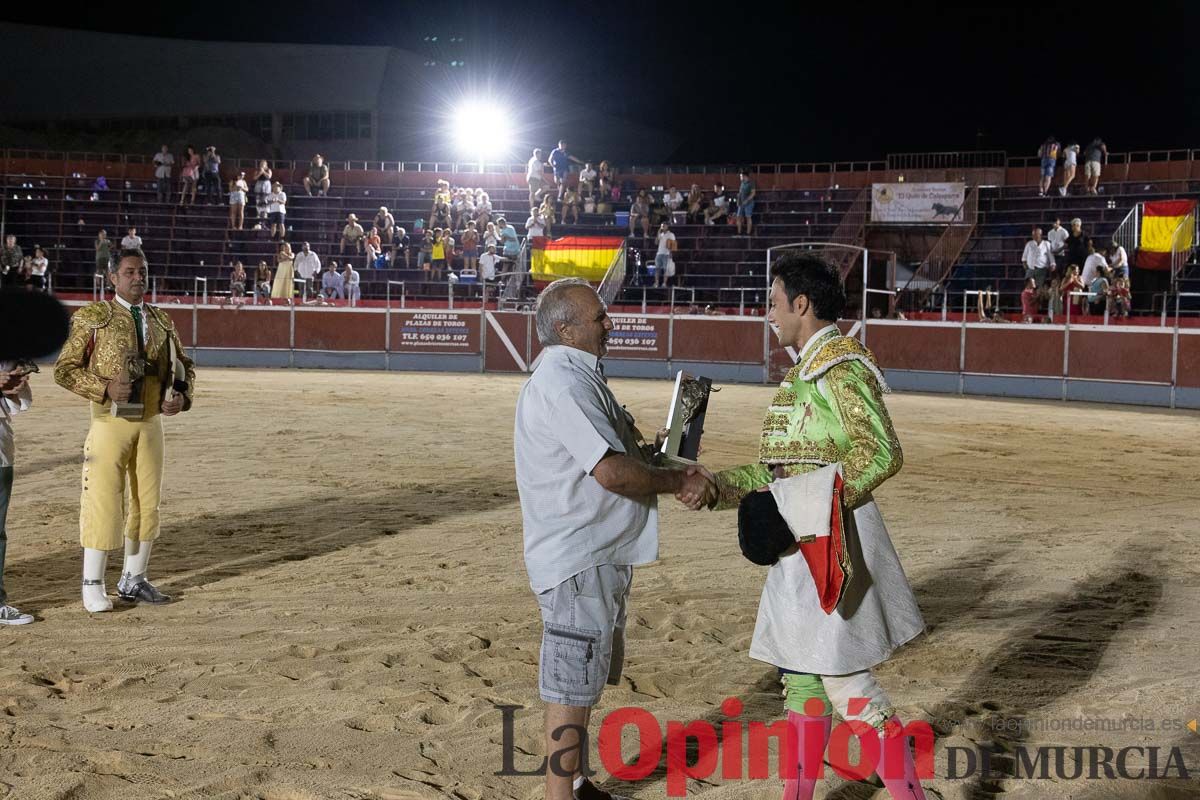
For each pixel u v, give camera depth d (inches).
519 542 308.0
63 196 1288.1
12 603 239.6
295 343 1074.1
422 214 1306.6
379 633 220.7
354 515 342.6
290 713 175.3
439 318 1063.0
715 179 1299.2
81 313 231.3
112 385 229.5
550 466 130.7
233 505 354.0
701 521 346.9
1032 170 1175.0
